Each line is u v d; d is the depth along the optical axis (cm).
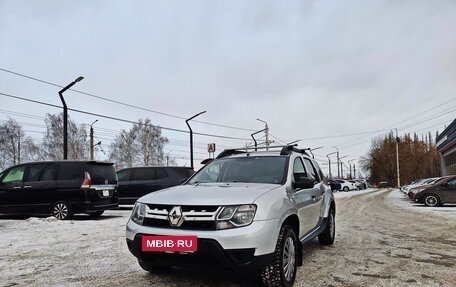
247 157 581
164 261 407
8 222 1084
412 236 849
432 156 8850
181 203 404
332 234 730
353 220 1207
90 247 688
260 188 451
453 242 767
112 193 1213
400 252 658
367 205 1978
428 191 1853
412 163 8206
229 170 557
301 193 530
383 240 790
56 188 1127
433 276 500
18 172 1175
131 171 1602
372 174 8931
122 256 612
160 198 431
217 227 383
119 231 883
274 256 405
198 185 507
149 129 5588
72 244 719
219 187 462
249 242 377
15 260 589
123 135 5675
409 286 454
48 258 600
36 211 1138
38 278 487
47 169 1159
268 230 392
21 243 733
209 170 579
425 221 1173
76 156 4825
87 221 1086
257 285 442
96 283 461
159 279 473
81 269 530
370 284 462
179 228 396
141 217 429
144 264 474
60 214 1123
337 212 1524
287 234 437
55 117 4766
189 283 455
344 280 478
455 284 463
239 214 388
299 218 493
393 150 8200
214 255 376
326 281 473
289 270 444
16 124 5534
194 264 392
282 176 514
